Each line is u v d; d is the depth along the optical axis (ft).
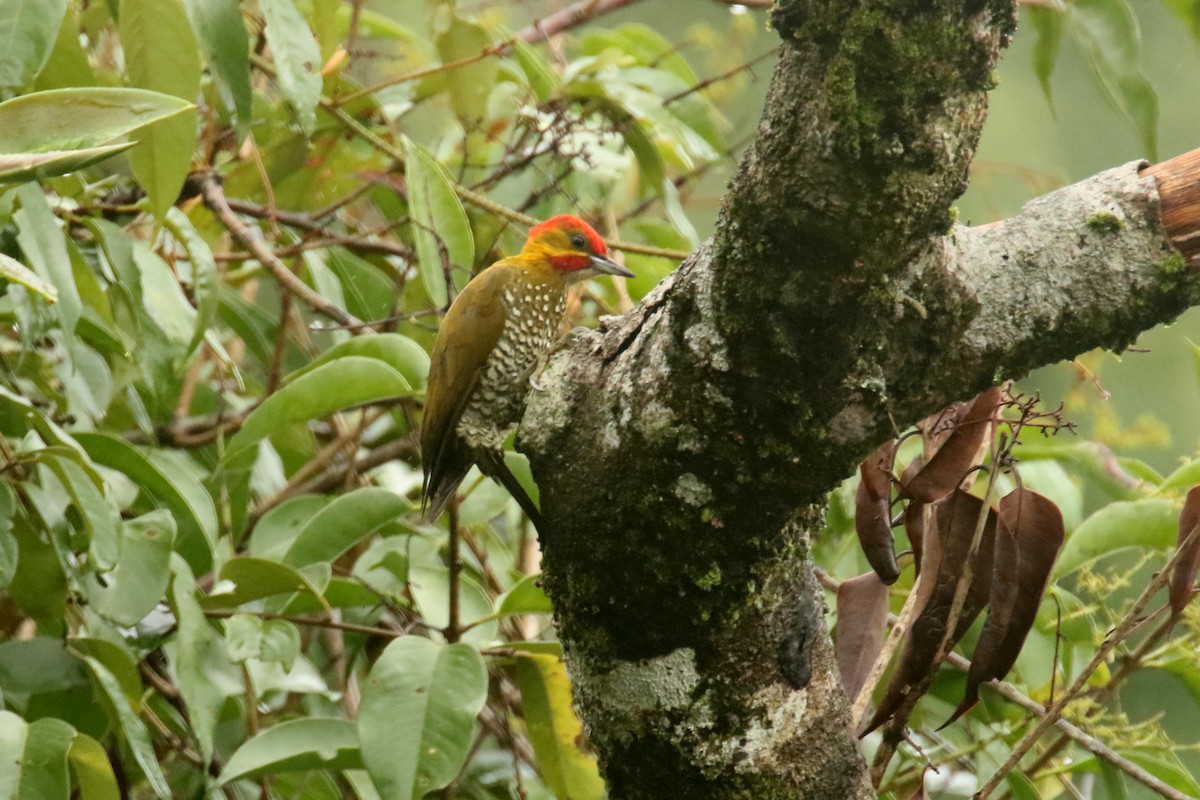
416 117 39.01
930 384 15.65
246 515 27.61
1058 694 24.85
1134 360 42.50
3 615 25.73
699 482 15.87
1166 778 23.53
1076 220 15.66
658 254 29.17
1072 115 47.34
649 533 16.29
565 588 17.30
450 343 26.02
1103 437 26.84
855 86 13.33
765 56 31.96
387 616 29.37
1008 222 15.94
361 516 24.81
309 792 26.32
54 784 18.26
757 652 16.78
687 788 17.25
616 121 30.86
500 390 26.14
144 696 25.00
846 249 14.10
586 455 16.58
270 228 31.55
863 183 13.69
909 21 13.02
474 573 30.35
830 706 17.29
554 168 31.71
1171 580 19.02
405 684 21.16
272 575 22.58
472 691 21.17
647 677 17.01
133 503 26.91
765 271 14.53
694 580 16.34
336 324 29.48
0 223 20.70
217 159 32.04
